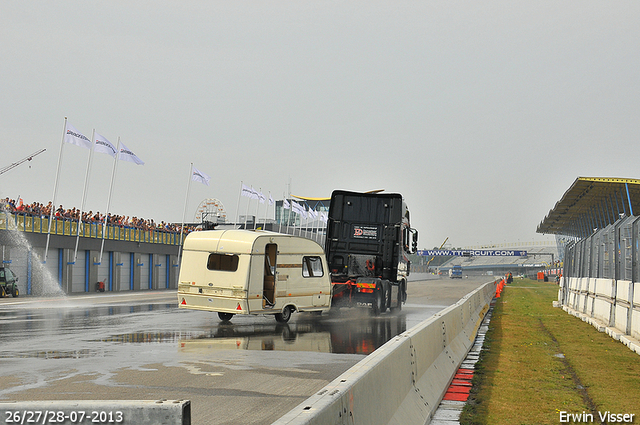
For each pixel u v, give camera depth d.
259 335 15.91
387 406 5.74
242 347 13.34
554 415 7.59
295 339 15.08
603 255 21.05
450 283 81.00
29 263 39.44
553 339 16.44
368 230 24.52
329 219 24.67
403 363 6.84
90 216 45.69
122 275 50.34
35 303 30.94
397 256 24.30
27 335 15.52
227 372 10.05
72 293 43.31
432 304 31.70
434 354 9.34
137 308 26.86
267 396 8.23
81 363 10.84
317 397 4.21
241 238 18.56
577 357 12.77
